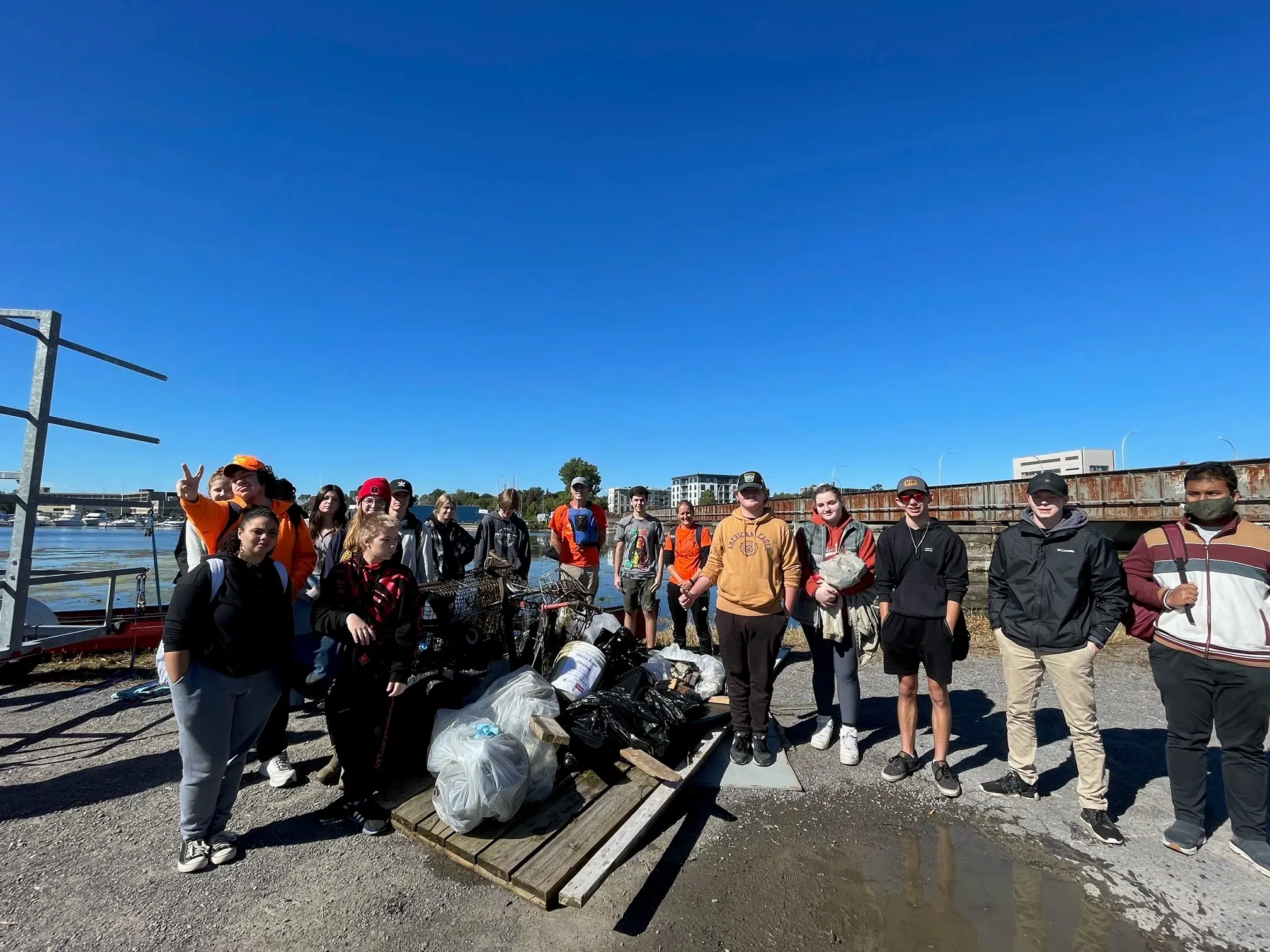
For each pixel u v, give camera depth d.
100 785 3.70
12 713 4.85
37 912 2.59
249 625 2.88
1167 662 3.32
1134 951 2.49
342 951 2.42
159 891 2.74
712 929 2.60
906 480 3.99
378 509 4.49
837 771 4.12
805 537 4.68
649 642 7.34
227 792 3.05
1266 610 3.09
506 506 6.34
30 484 5.38
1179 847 3.19
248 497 3.79
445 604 4.02
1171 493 14.37
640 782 3.50
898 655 3.96
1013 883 2.94
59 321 5.61
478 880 2.86
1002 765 4.20
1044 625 3.51
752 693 4.25
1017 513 18.06
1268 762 4.26
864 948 2.50
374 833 3.21
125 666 6.05
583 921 2.63
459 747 3.10
